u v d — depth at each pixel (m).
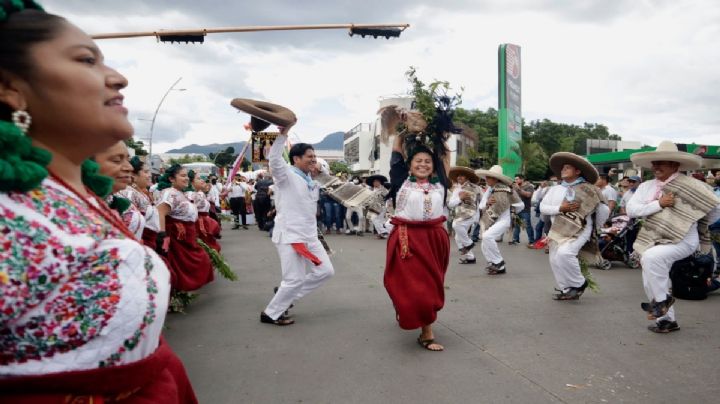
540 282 7.19
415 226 4.29
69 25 1.14
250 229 15.81
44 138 1.16
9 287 0.95
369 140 50.50
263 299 6.24
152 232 5.11
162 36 9.40
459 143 38.91
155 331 1.22
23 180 1.00
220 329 4.95
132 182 5.13
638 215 5.06
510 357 4.09
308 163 5.22
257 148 18.14
